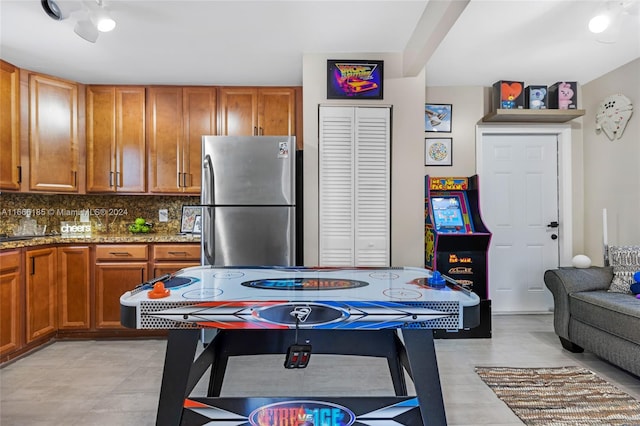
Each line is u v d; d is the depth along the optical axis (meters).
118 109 3.60
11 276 2.77
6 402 2.17
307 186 3.18
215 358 1.86
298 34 2.76
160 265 3.31
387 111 3.18
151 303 1.38
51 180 3.32
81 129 3.54
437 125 3.93
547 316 3.92
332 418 1.42
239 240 2.99
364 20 2.57
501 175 4.01
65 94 3.43
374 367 2.66
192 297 1.46
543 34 2.79
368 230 3.20
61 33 2.65
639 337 2.23
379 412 1.43
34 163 3.21
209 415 1.40
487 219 4.01
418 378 1.41
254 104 3.69
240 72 3.43
